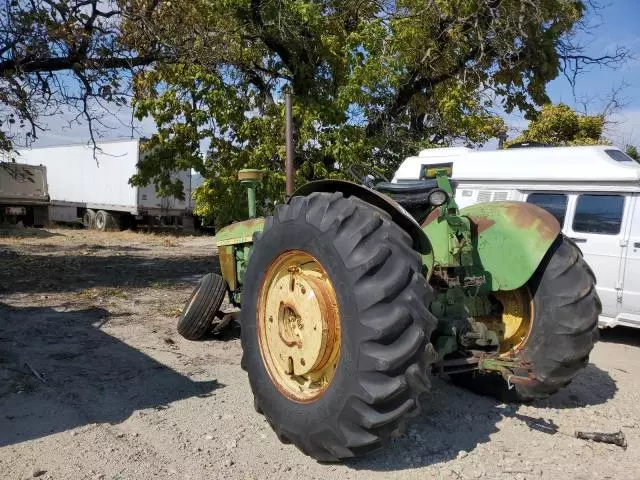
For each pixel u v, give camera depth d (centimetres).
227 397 455
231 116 1133
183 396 457
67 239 1923
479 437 392
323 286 330
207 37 1049
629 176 713
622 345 720
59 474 330
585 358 417
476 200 867
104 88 947
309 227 332
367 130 1281
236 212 1162
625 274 721
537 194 812
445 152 935
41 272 1123
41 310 762
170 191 1238
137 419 410
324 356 324
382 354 292
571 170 771
